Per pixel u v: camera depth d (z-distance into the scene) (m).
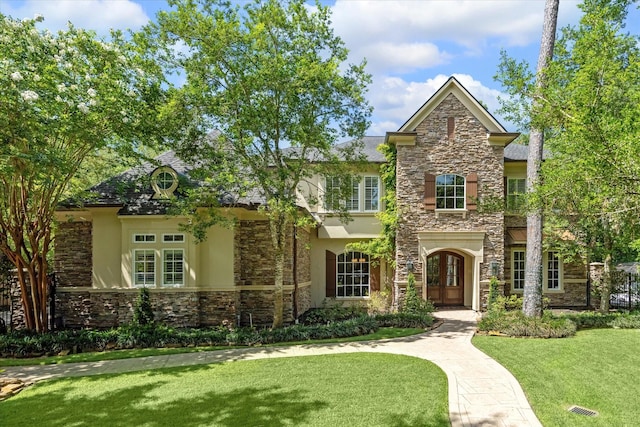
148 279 16.92
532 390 8.90
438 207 20.20
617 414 7.64
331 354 12.12
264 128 14.70
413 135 19.94
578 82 8.17
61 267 18.03
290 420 7.46
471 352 12.16
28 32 11.59
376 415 7.64
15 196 14.30
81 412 8.15
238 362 11.46
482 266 19.95
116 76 13.40
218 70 14.33
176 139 14.91
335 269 22.58
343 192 16.62
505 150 23.53
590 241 18.36
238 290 17.56
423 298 19.73
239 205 16.58
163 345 13.68
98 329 15.90
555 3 15.46
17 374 10.99
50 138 12.77
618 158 6.85
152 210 16.80
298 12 14.38
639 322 15.57
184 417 7.73
